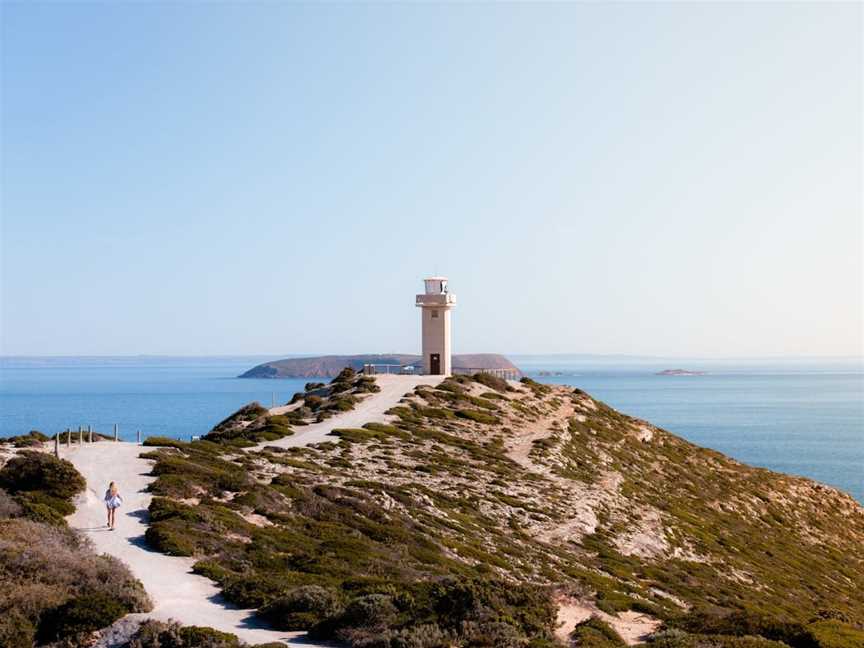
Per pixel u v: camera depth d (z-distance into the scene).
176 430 193.12
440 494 53.62
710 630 29.03
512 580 37.34
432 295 112.62
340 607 26.14
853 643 27.42
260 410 85.81
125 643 23.44
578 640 26.42
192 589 28.75
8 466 41.25
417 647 23.30
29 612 24.41
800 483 101.06
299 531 38.69
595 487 68.12
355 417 79.44
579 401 107.44
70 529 34.53
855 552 83.06
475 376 106.81
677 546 58.81
